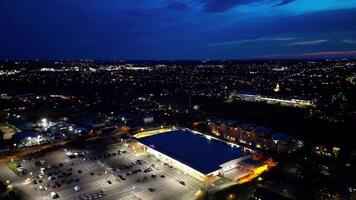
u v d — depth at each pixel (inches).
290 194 3757.4
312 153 5236.2
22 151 5708.7
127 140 6299.2
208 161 4702.3
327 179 4141.2
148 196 4005.9
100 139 6412.4
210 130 6889.8
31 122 7564.0
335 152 5113.2
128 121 7869.1
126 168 4896.7
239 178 4372.5
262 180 4259.4
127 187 4256.9
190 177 4547.2
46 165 5044.3
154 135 6087.6
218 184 4227.4
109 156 5433.1
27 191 4180.6
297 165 4746.6
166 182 4394.7
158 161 5182.1
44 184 4377.5
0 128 7121.1
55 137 6476.4
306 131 6501.0
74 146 5989.2
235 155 4928.6
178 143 5590.6
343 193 3759.8
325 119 7337.6
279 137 5511.8
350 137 5979.3
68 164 5083.7
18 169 4845.0
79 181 4461.1
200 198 3890.3
